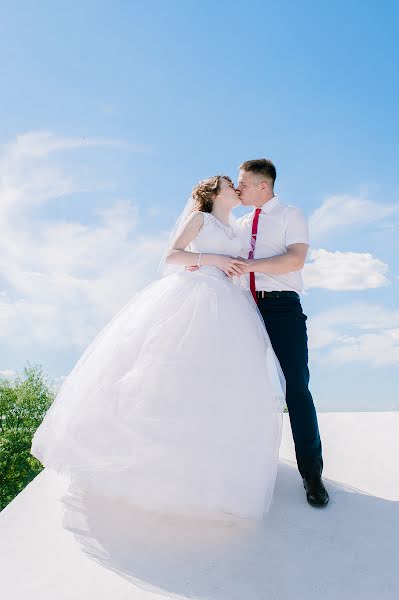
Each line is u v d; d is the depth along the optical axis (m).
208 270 2.80
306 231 3.06
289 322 2.94
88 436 2.46
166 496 2.30
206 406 2.41
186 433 2.37
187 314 2.61
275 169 3.18
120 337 2.65
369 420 4.65
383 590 2.05
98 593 2.00
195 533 2.43
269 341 2.78
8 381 19.56
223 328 2.57
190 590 2.03
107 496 2.40
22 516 2.59
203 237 2.92
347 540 2.39
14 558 2.23
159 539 2.38
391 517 2.61
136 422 2.40
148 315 2.66
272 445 2.50
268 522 2.54
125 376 2.52
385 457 3.53
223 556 2.26
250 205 3.17
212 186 3.05
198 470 2.33
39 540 2.37
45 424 2.69
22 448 18.69
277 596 2.00
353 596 2.01
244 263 2.84
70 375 2.76
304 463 2.79
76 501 2.74
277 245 3.07
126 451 2.38
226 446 2.38
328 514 2.63
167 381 2.45
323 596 2.00
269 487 2.46
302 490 2.91
